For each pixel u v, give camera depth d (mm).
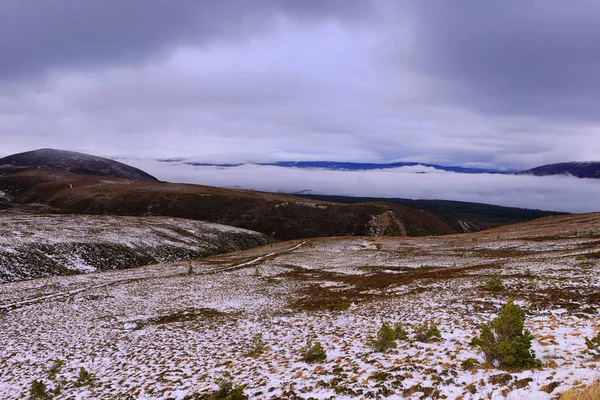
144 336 22641
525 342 10508
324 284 39406
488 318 17500
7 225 66500
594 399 6848
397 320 19656
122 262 62719
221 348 18328
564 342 11852
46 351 20797
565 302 19078
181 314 28484
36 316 29656
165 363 16656
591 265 30469
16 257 51438
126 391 13438
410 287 30938
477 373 9992
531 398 7832
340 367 12500
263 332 20859
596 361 9492
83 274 52812
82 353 19891
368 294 30609
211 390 12086
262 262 62781
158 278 48188
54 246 58531
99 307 32250
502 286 24922
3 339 23719
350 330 18750
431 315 19781
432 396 9055
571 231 68500
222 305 31203
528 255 47375
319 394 10344
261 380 12477
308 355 14211
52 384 15617
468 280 29906
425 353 12758
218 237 97125
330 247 84125
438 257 57656
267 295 34688
